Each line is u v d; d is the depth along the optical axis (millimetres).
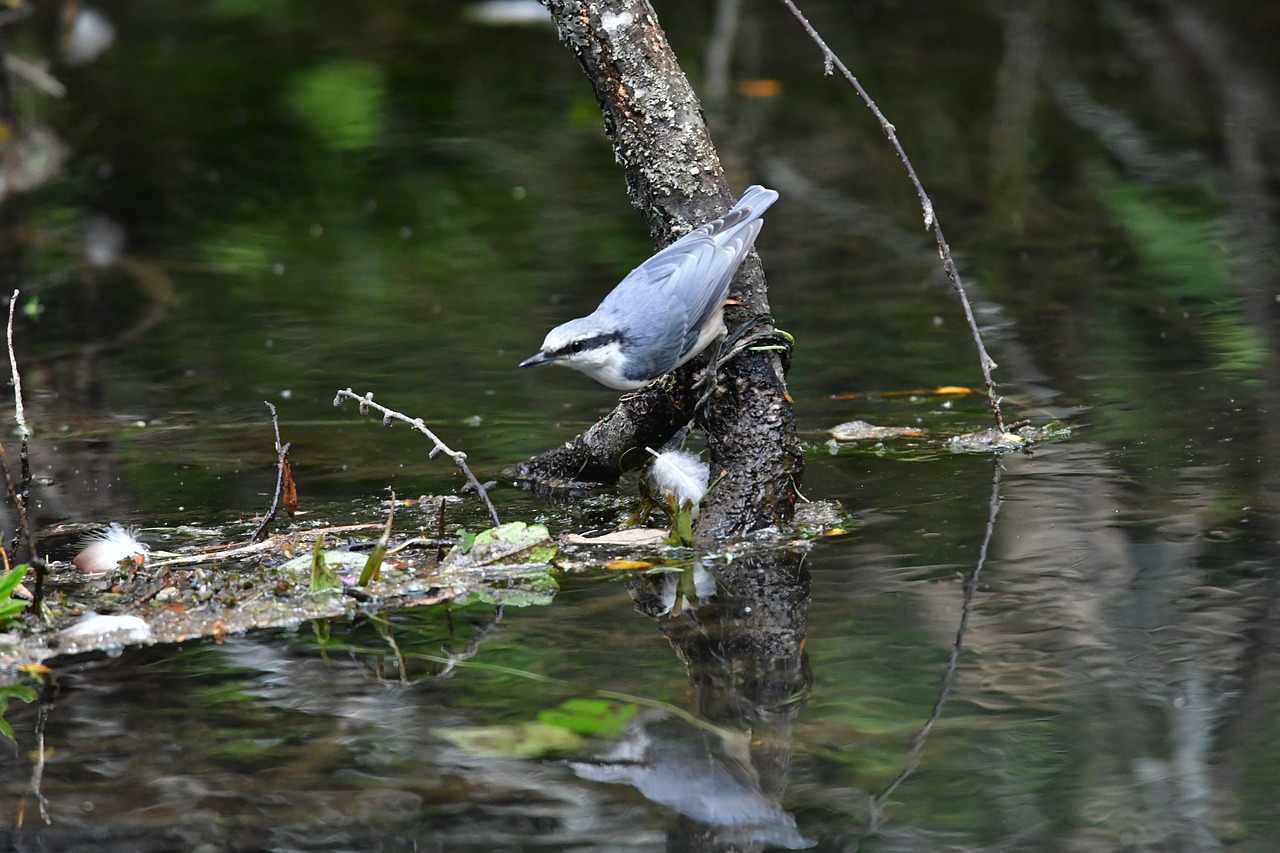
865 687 6148
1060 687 6078
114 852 4973
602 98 8695
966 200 17125
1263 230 15320
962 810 5137
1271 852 4820
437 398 11461
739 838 4992
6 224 17203
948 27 26172
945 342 12391
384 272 15234
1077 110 20688
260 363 12438
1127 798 5203
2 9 23625
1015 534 8000
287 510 8773
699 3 28078
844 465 9578
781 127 20234
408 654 6703
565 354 8164
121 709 6145
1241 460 9062
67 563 8086
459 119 21578
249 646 6863
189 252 16094
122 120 21500
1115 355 11766
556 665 6531
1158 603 6898
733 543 8211
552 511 9117
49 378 12078
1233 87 21516
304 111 21984
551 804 5262
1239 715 5762
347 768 5566
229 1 29547
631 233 16312
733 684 6215
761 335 8430
